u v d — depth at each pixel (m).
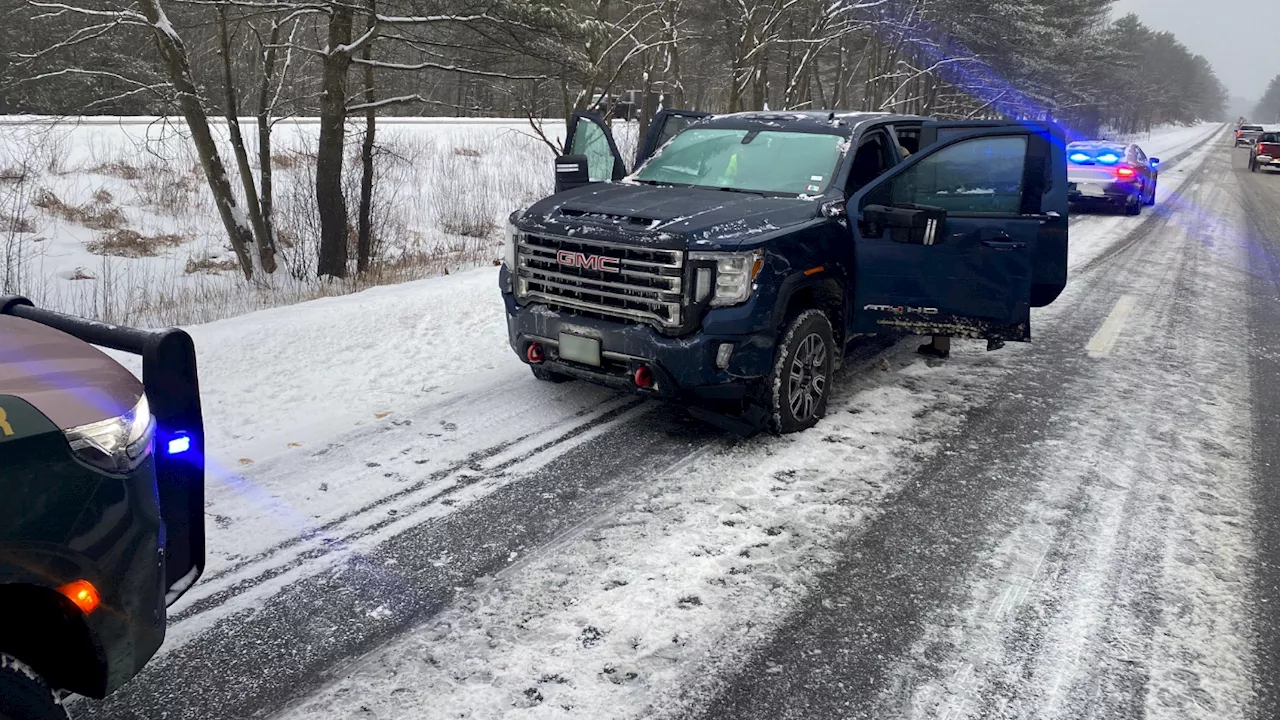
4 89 12.67
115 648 2.17
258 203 12.80
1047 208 5.80
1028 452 5.20
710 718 2.81
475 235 16.89
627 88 23.02
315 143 20.62
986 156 5.68
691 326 4.69
